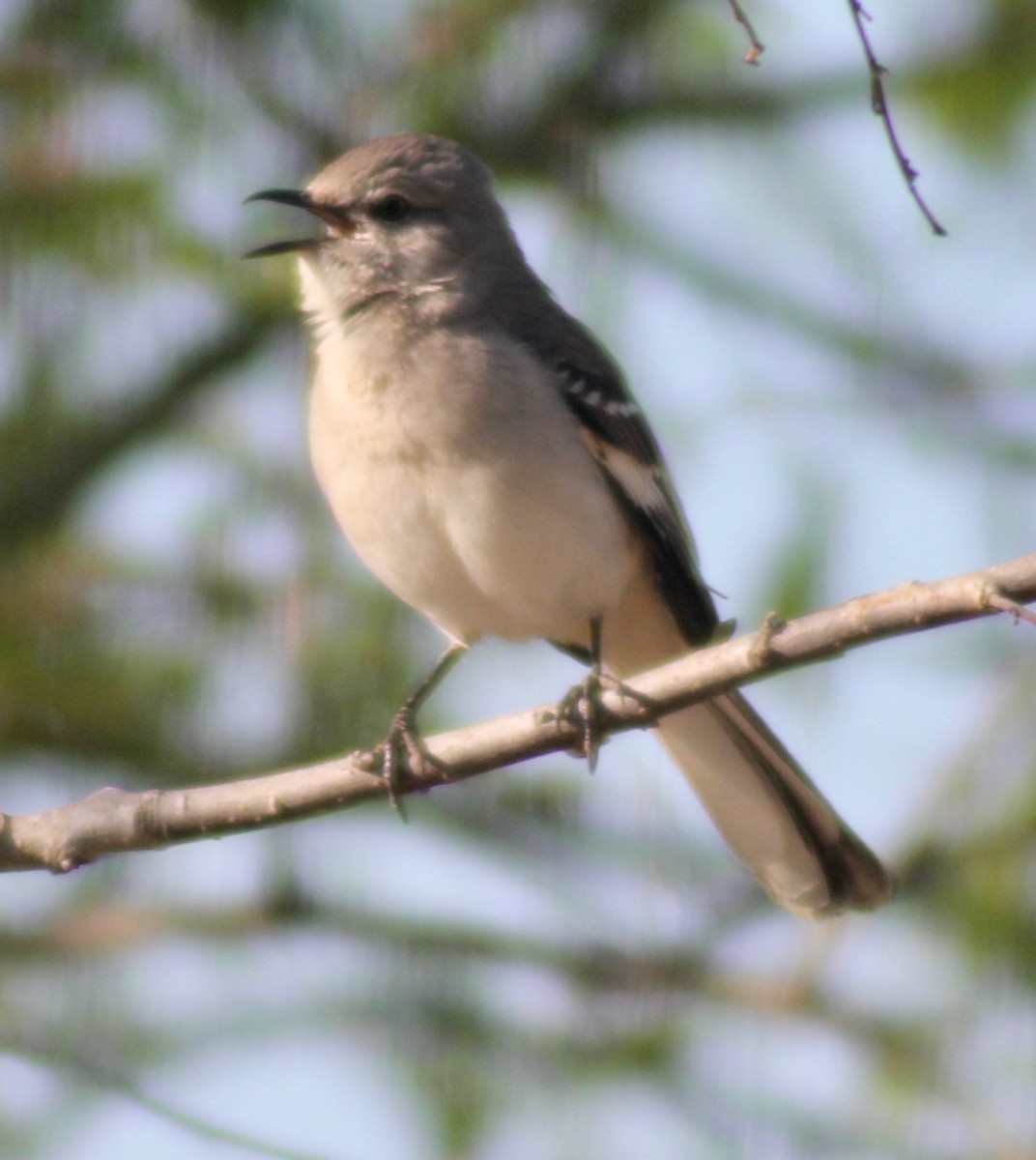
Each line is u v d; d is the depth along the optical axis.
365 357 9.30
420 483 9.13
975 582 6.84
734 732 9.50
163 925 11.48
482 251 10.02
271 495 12.01
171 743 11.58
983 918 10.70
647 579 9.92
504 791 11.95
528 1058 10.94
